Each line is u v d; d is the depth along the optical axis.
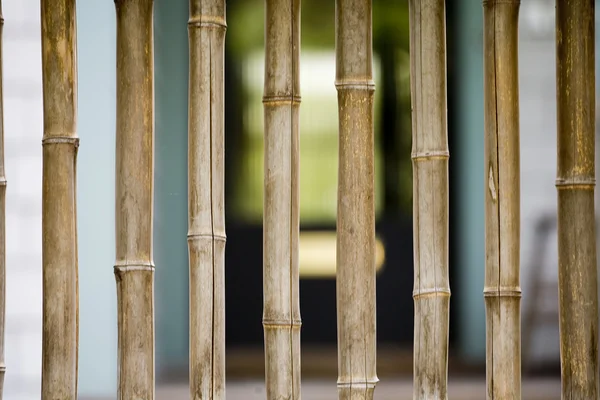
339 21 2.64
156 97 5.33
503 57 2.63
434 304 2.61
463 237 5.56
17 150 4.73
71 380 2.62
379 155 5.61
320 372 5.22
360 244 2.62
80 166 4.82
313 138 5.54
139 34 2.61
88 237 4.84
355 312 2.61
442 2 2.64
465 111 5.53
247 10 5.55
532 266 5.39
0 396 2.71
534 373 5.36
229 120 5.60
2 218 2.70
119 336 2.61
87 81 4.82
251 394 4.77
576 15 2.64
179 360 5.37
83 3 4.80
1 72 2.75
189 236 2.61
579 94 2.64
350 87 2.62
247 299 5.65
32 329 4.75
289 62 2.63
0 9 2.77
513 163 2.63
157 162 5.34
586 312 2.64
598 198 4.93
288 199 2.63
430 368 2.62
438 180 2.62
